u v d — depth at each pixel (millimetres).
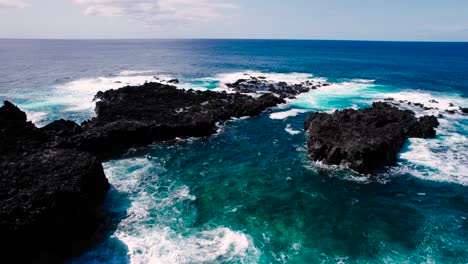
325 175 29125
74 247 19578
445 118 45844
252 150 35375
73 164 23125
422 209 23734
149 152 34281
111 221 22234
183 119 40469
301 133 41062
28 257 17172
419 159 32031
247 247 19500
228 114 46438
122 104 45156
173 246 19688
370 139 30234
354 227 21562
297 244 19797
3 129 28094
